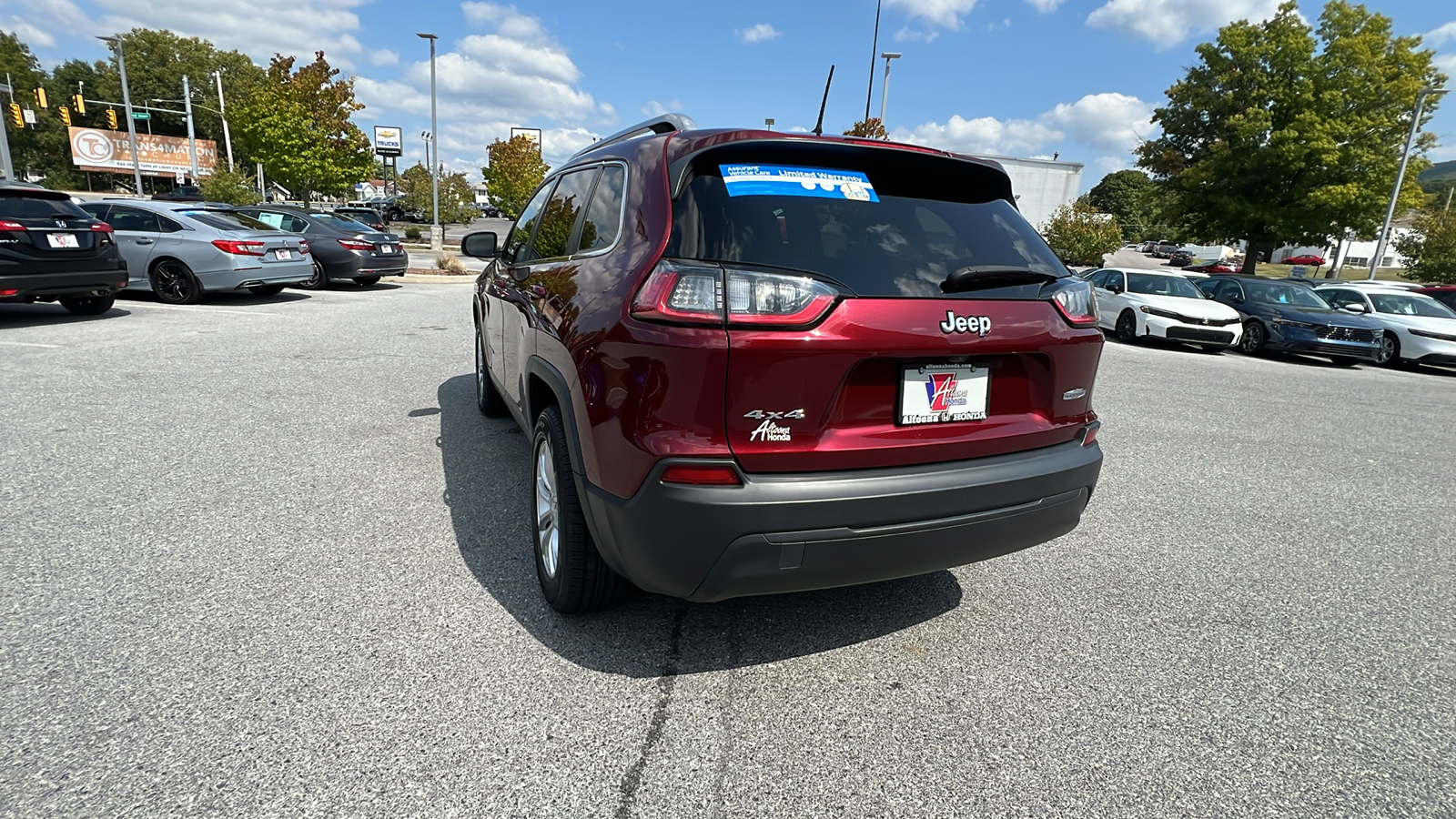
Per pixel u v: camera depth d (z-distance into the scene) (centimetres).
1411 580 334
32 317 870
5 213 729
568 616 266
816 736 209
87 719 198
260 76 8331
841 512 203
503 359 382
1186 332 1270
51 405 500
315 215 1488
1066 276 254
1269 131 2681
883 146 241
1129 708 228
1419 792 196
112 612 252
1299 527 398
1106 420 651
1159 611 293
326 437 463
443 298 1338
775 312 195
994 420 234
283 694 213
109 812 169
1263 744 214
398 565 297
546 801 180
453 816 173
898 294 213
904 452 214
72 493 355
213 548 305
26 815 166
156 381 580
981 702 229
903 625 273
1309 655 264
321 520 338
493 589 282
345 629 249
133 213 1048
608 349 207
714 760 197
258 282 1062
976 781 194
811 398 201
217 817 169
